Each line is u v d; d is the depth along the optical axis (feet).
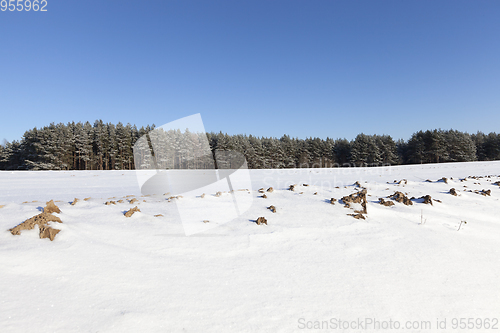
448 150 168.45
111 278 9.11
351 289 9.86
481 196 26.32
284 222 16.35
